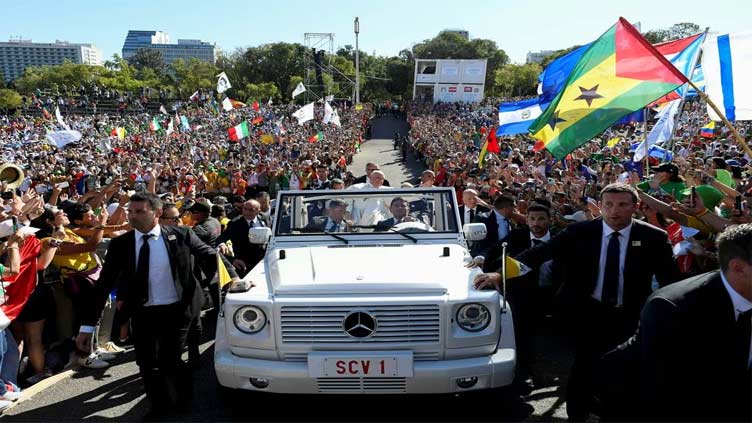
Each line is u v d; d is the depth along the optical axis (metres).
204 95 62.75
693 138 19.16
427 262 5.00
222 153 31.27
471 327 4.43
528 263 4.46
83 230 6.88
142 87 80.25
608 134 27.47
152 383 4.73
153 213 4.70
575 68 6.30
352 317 4.36
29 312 5.53
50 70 83.94
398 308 4.36
